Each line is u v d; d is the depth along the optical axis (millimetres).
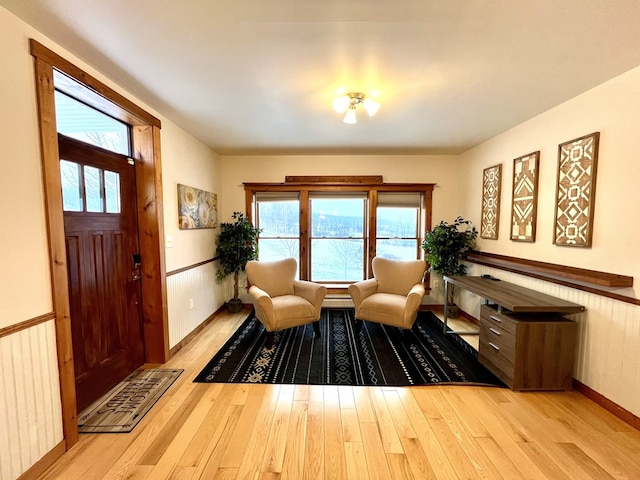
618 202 2020
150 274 2705
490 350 2617
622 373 1979
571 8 1373
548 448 1739
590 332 2215
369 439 1812
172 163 2996
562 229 2480
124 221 2498
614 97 2049
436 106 2600
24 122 1485
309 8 1380
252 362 2801
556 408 2115
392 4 1356
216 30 1556
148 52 1765
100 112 2295
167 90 2277
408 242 4633
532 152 2869
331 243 4672
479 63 1884
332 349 3094
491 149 3605
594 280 2051
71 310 1971
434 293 4574
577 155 2326
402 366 2734
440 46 1697
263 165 4531
